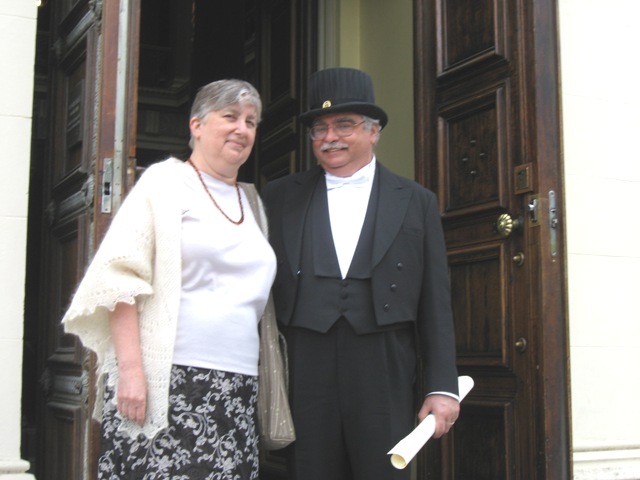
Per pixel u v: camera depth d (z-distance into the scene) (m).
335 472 2.75
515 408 3.36
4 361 2.83
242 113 2.58
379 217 2.82
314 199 2.88
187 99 8.98
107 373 2.45
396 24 4.78
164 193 2.46
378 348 2.75
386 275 2.77
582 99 3.97
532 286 3.31
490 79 3.57
